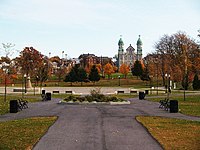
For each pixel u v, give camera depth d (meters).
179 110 30.66
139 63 117.56
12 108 28.50
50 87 89.38
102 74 133.00
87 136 16.25
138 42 187.88
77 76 98.88
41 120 22.72
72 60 172.75
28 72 92.31
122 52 190.25
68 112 28.61
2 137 15.91
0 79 83.94
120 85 101.50
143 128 19.09
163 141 15.10
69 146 13.84
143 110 30.92
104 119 23.38
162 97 52.44
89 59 167.12
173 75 76.25
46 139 15.45
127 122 21.73
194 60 72.50
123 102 39.00
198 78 80.50
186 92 65.50
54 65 149.00
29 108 32.97
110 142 14.77
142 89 79.38
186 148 13.67
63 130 18.16
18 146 13.85
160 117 25.00
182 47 75.75
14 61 92.81
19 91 68.88
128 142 14.81
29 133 17.11
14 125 20.12
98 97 40.22
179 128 19.14
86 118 23.95
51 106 35.69
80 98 40.00
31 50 93.06
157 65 83.31
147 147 13.76
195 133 17.39
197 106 35.12
